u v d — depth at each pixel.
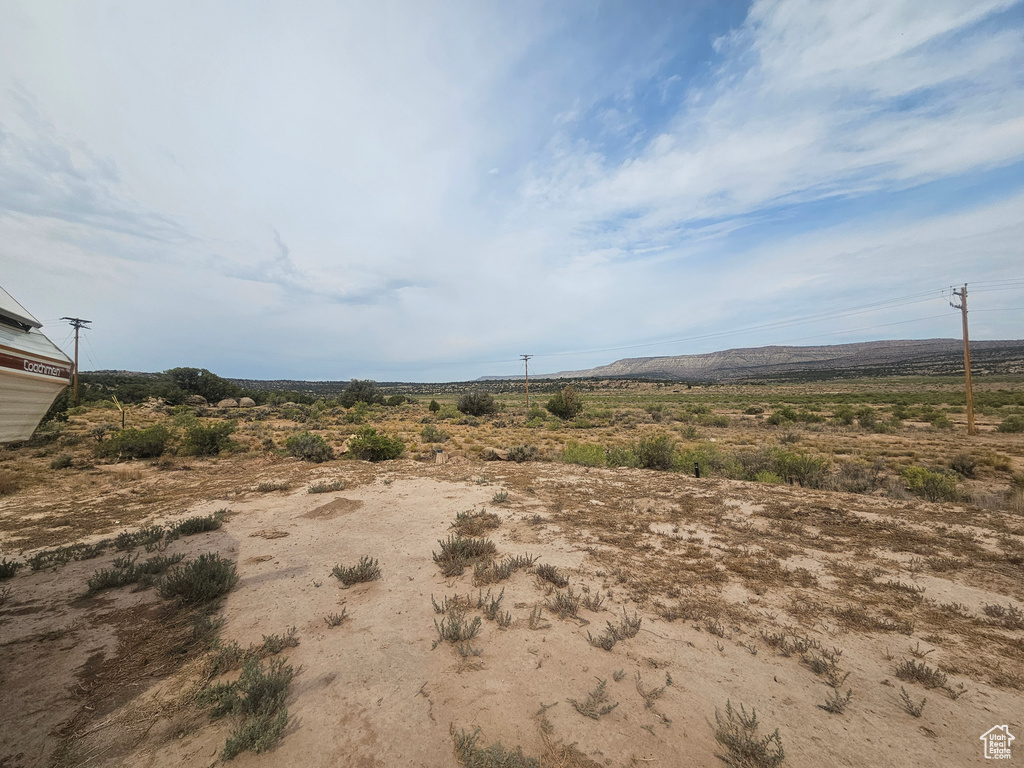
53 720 3.24
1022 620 4.50
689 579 5.74
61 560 6.61
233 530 8.23
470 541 6.90
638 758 2.85
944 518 8.46
